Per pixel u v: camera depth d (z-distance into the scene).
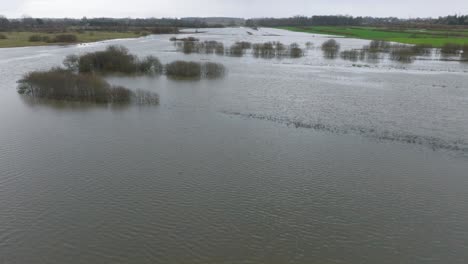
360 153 26.98
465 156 26.48
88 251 16.53
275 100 41.81
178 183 22.38
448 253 16.73
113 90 40.75
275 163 25.27
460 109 37.94
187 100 41.62
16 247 16.70
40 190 21.34
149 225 18.34
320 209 19.92
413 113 36.53
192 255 16.38
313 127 32.50
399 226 18.56
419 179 23.17
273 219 19.00
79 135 29.88
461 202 20.66
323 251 16.77
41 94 42.03
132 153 26.48
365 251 16.81
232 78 55.94
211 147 27.81
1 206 19.69
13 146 27.41
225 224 18.52
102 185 22.00
